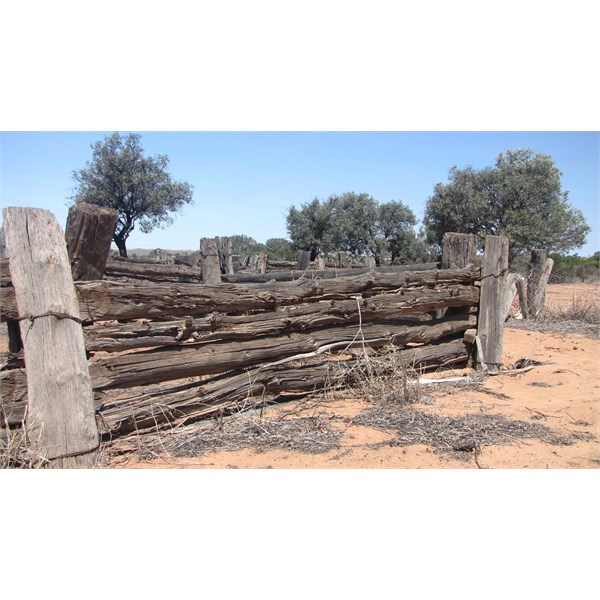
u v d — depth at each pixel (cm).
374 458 387
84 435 354
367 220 3344
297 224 3300
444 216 2616
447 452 401
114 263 931
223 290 451
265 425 438
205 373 450
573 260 2853
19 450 340
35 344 340
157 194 2520
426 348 641
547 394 565
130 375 397
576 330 1030
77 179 2486
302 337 512
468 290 659
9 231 340
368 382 536
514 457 393
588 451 406
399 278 591
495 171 2520
